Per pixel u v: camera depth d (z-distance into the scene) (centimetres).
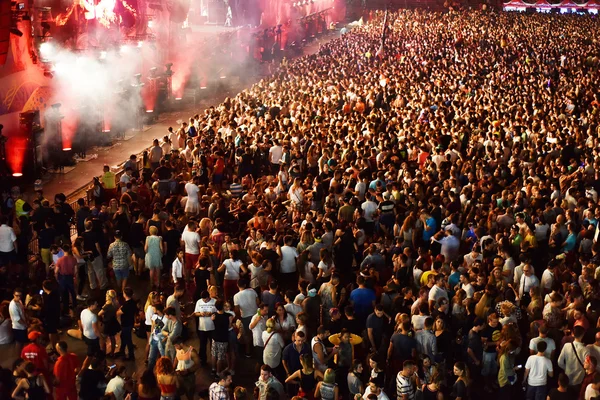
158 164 2711
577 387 1377
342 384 1460
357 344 1487
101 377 1334
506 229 1945
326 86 4153
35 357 1376
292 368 1422
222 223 1947
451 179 2291
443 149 2789
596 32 7644
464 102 3706
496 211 2022
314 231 1905
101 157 3381
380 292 1644
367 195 2153
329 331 1531
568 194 2200
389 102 4012
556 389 1315
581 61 5562
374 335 1482
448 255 1870
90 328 1547
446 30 7400
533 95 3959
